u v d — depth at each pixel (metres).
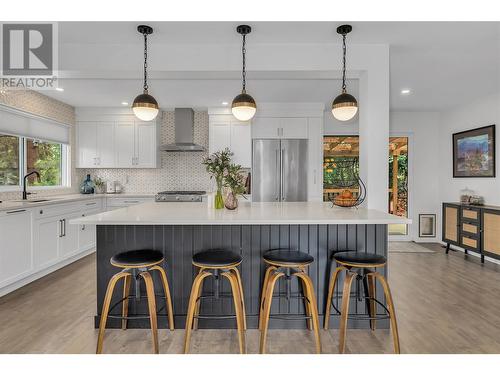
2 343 2.23
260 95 4.65
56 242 3.84
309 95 4.66
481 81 3.95
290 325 2.50
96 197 4.77
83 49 2.91
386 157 2.95
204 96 4.61
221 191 2.82
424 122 5.73
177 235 2.51
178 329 2.47
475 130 4.83
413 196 5.75
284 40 2.87
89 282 3.48
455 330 2.44
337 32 2.69
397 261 4.46
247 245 2.52
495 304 2.93
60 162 5.07
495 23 2.52
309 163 5.17
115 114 5.27
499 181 4.42
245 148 5.18
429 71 3.61
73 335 2.35
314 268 2.55
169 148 5.16
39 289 3.27
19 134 4.03
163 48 2.94
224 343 2.27
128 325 2.48
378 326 2.51
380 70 2.94
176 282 2.51
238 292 2.09
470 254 4.89
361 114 3.09
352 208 2.88
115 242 2.51
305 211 2.64
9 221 3.10
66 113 5.02
